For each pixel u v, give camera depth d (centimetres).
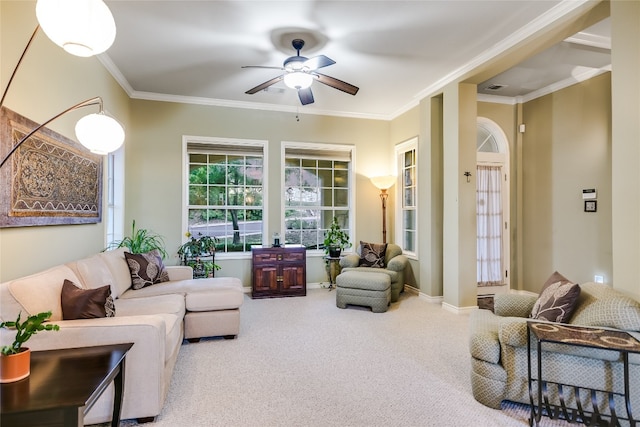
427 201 472
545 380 197
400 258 488
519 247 518
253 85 450
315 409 208
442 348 304
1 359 133
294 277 500
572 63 392
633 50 221
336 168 581
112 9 278
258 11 284
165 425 192
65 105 274
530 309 261
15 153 206
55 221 256
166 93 482
